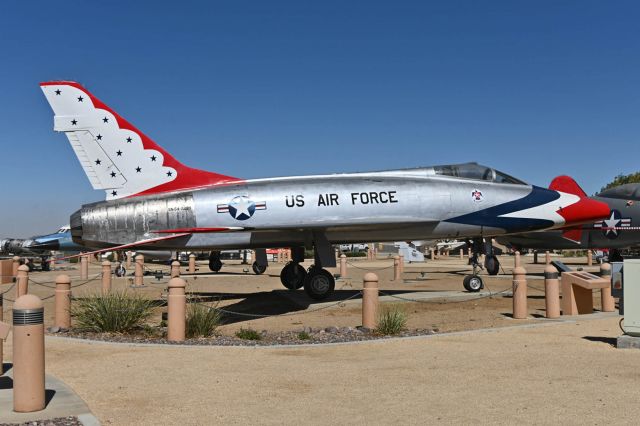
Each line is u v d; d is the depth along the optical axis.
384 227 17.28
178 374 7.40
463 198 17.64
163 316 13.55
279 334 11.41
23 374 5.58
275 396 6.21
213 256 34.66
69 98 17.14
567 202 18.30
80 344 9.99
